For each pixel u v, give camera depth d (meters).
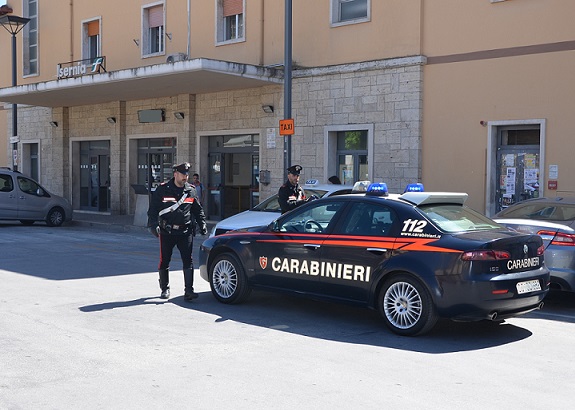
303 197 11.63
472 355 6.59
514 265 7.08
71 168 26.59
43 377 5.66
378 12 17.00
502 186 15.34
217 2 20.61
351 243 7.62
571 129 14.10
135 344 6.78
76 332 7.24
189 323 7.80
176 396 5.22
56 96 23.34
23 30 27.78
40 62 27.16
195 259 13.52
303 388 5.45
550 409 5.07
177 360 6.23
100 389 5.37
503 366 6.22
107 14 24.25
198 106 21.77
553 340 7.30
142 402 5.08
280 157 19.38
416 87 16.30
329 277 7.78
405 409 5.00
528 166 14.94
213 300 9.16
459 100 15.73
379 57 17.03
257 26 19.67
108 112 24.80
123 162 24.48
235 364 6.12
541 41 14.45
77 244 15.74
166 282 9.18
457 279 6.84
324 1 18.08
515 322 8.18
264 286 8.48
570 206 9.66
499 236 7.15
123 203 24.66
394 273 7.32
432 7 16.12
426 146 16.33
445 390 5.46
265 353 6.52
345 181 18.09
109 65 24.22
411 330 7.18
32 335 7.07
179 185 9.00
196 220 9.16
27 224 21.77
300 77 18.61
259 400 5.14
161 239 9.00
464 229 7.30
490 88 15.23
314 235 8.01
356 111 17.48
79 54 25.47
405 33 16.52
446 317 6.98
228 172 21.39
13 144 25.91
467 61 15.56
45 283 10.23
